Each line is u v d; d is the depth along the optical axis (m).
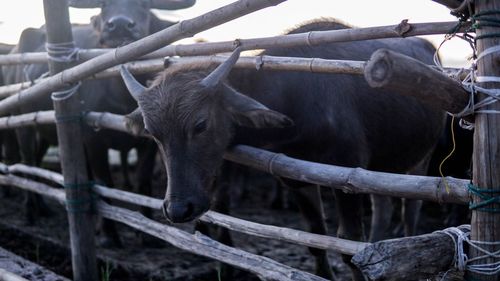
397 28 3.41
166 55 4.90
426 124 6.12
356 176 3.80
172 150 4.17
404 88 2.76
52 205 10.12
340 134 5.11
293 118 4.96
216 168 4.36
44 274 5.76
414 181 3.41
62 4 5.57
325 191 9.98
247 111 4.29
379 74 2.72
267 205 10.20
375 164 5.85
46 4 5.56
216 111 4.31
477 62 2.96
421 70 2.74
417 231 8.11
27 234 8.02
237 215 9.39
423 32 3.32
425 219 8.94
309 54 5.16
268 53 4.99
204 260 6.95
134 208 7.95
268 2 3.51
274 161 4.38
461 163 7.30
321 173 4.04
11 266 5.97
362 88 5.40
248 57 4.44
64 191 6.11
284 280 4.00
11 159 10.07
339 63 3.82
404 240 2.98
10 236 8.24
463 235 3.03
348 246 3.80
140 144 7.63
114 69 5.31
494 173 2.91
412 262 2.95
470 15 2.98
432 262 3.00
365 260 2.95
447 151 7.25
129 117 4.74
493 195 2.92
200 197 4.16
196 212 4.13
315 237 4.03
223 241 6.57
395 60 2.67
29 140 9.22
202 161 4.22
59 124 5.66
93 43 7.90
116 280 6.40
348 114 5.21
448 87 2.86
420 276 2.99
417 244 2.98
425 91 2.81
